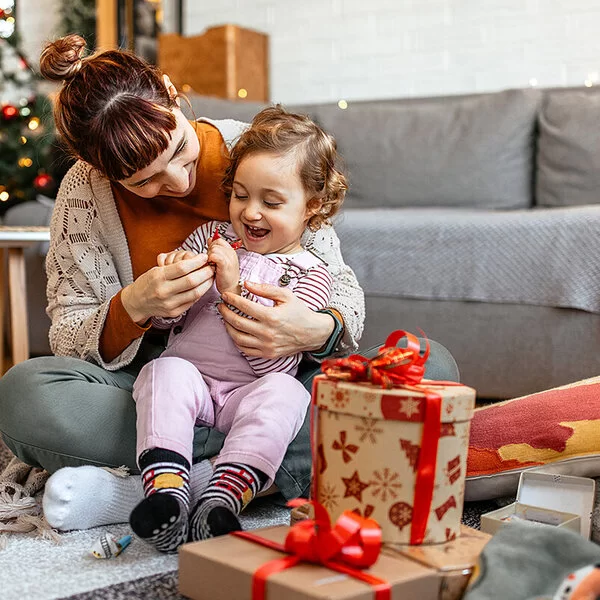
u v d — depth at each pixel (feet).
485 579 2.85
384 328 7.88
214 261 4.10
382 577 2.83
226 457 3.84
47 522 4.00
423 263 7.63
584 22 10.82
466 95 10.34
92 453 4.18
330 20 12.69
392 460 3.13
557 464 4.30
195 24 13.99
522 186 9.55
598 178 8.97
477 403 7.79
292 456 4.25
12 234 6.74
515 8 11.26
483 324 7.41
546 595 2.79
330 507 3.26
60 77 4.08
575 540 3.01
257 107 10.72
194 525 3.55
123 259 4.73
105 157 3.92
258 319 4.05
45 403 4.11
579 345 7.01
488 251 7.34
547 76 11.12
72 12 15.07
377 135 10.12
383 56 12.30
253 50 12.77
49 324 9.64
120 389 4.28
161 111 3.93
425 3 11.89
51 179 12.72
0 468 5.68
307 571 2.89
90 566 3.53
